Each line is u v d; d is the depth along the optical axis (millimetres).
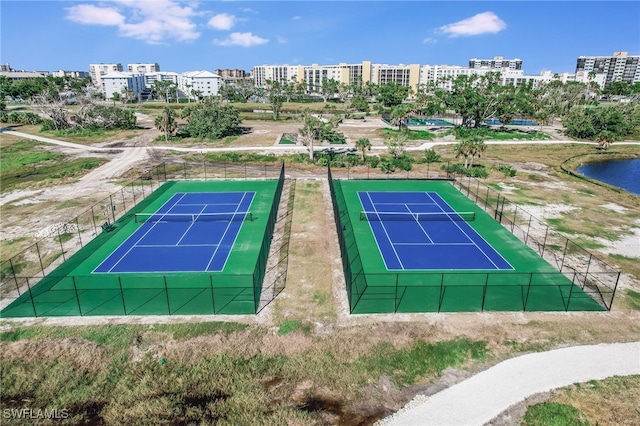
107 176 62500
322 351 24250
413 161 71312
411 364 23406
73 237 39750
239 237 39656
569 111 136000
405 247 37500
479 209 47938
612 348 24609
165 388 21859
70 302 28625
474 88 116312
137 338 25016
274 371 22938
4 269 33406
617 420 19953
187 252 36406
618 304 28719
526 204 49875
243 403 20953
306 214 45750
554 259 35188
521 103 108938
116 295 29500
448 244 38125
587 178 63250
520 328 26203
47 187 56969
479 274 32500
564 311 27875
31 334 25344
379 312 27578
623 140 101500
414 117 140875
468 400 21094
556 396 21266
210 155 75000
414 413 20344
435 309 27891
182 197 52094
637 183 65375
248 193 53781
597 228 42594
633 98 182500
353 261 34656
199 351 24156
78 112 109375
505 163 73375
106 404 20938
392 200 51281
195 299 28969
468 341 25031
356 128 112312
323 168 67125
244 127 113188
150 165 68938
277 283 31188
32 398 21266
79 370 22875
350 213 46438
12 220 44406
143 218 44656
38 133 102188
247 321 26688
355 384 22141
